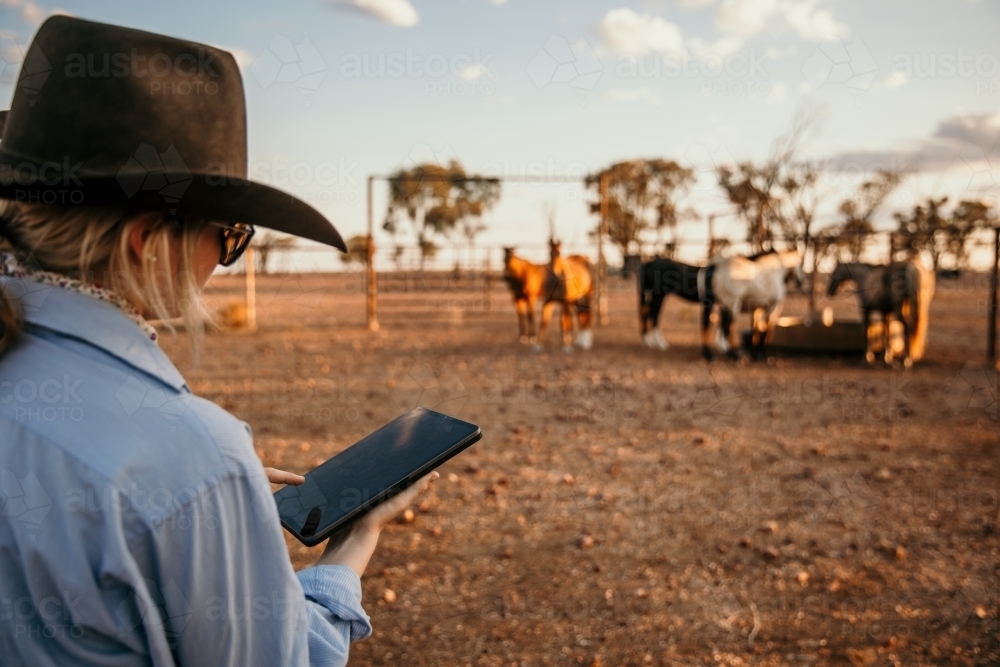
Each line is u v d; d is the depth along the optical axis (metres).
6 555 0.66
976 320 16.81
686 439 6.00
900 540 3.89
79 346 0.71
